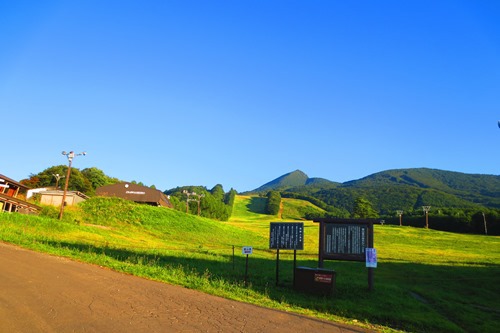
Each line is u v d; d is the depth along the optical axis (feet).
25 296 32.99
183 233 175.32
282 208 581.53
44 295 33.99
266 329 32.35
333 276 53.78
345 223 64.18
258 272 74.23
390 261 131.03
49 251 60.64
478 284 85.25
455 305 57.82
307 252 152.15
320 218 64.95
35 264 47.47
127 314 31.65
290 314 39.37
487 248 205.67
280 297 49.03
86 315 30.01
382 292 59.93
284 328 33.42
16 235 79.36
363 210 449.48
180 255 88.79
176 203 368.27
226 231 208.33
